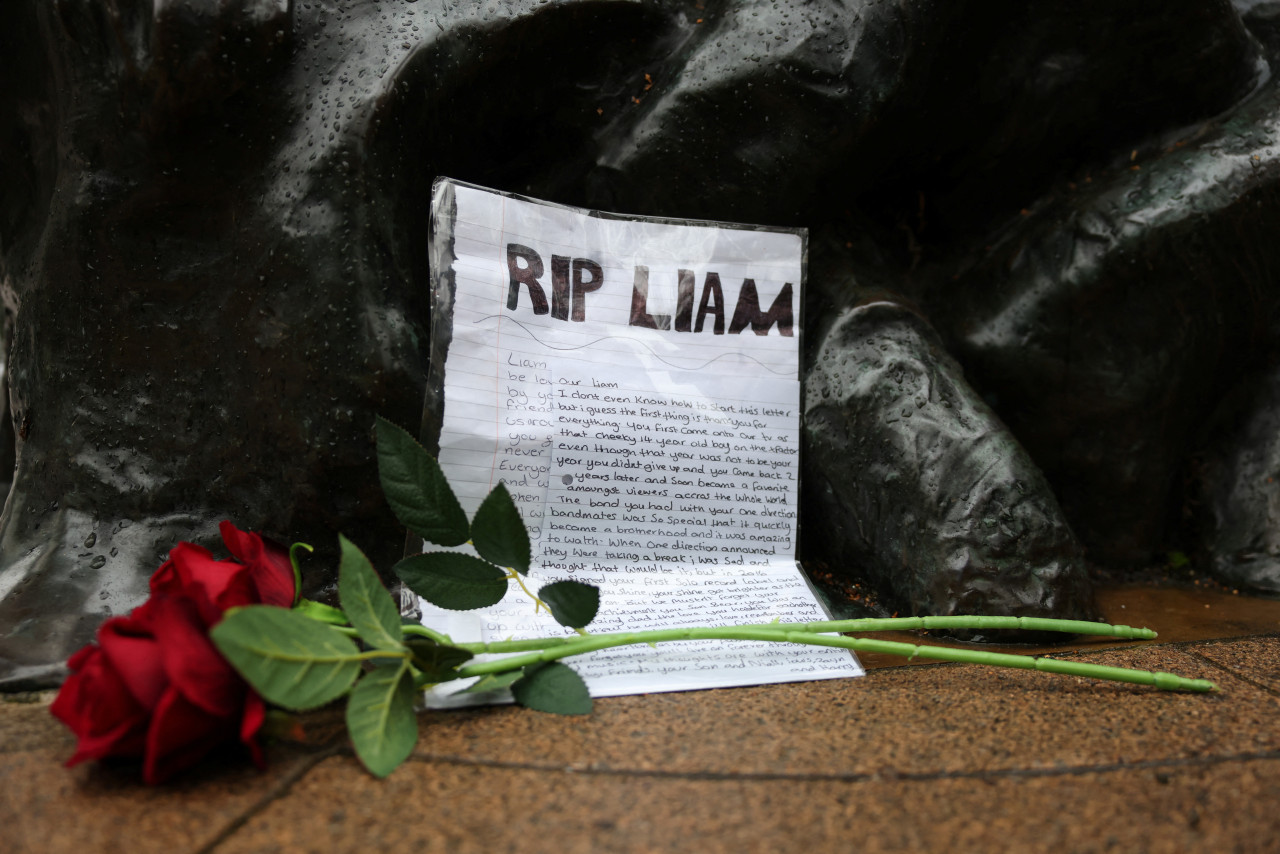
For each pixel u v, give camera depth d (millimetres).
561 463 1403
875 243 1877
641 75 1666
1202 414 1887
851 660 1197
